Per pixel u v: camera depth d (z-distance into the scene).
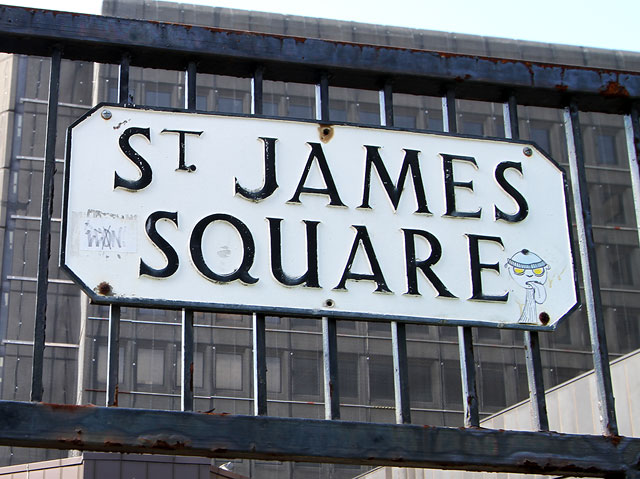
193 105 3.88
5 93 44.31
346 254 3.76
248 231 3.71
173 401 40.81
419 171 3.91
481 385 44.25
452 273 3.83
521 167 4.02
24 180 43.31
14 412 3.31
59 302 42.34
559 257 3.93
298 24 45.97
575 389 17.33
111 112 3.75
